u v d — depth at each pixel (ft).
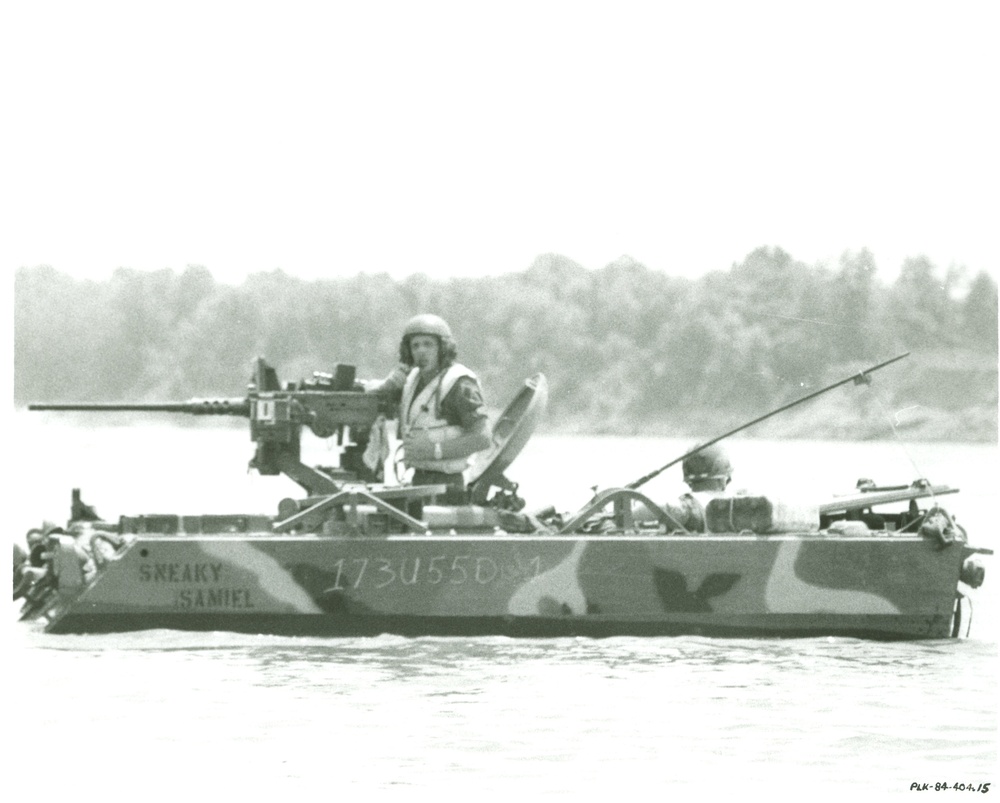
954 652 149.38
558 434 435.94
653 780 108.47
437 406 156.04
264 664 136.56
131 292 467.52
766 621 152.56
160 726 118.21
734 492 161.27
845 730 120.06
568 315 430.61
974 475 362.74
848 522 157.48
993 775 109.81
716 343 426.10
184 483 338.13
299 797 104.58
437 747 114.73
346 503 147.13
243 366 456.45
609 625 150.10
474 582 147.43
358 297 443.73
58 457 408.46
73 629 144.56
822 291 421.18
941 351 424.05
